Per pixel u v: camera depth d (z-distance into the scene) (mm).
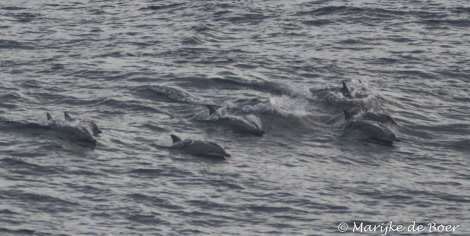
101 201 133875
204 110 170875
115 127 162000
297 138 159250
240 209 133250
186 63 199500
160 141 156375
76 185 138625
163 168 145500
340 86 183750
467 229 129250
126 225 127500
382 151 155000
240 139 158125
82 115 167750
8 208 130250
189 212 131750
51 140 154000
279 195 137750
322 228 128500
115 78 189125
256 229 127750
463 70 196000
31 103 173125
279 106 172125
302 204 135250
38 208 131000
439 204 136625
